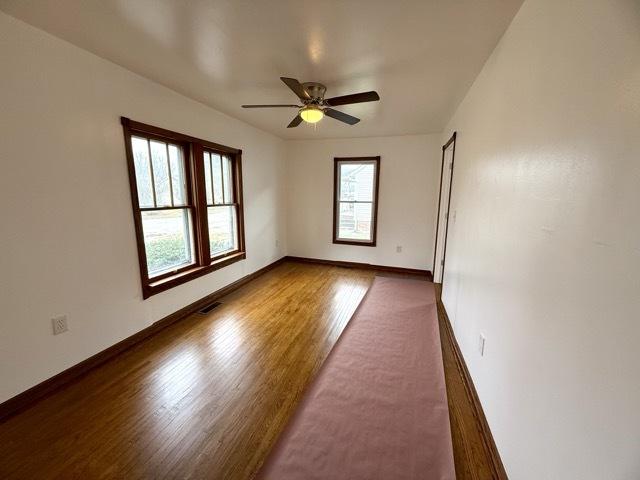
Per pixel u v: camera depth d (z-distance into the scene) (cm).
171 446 148
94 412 170
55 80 181
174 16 156
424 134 440
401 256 480
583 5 88
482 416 162
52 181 183
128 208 235
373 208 484
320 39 178
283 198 519
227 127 351
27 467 136
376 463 138
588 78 84
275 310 319
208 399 182
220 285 360
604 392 71
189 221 313
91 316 211
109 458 141
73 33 175
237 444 149
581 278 83
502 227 151
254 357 229
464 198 250
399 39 176
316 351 238
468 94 251
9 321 166
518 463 116
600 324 74
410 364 221
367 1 142
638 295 62
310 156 505
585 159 84
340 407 175
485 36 168
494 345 152
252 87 260
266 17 156
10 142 163
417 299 356
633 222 64
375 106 305
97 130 207
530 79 126
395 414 170
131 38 180
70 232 195
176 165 292
